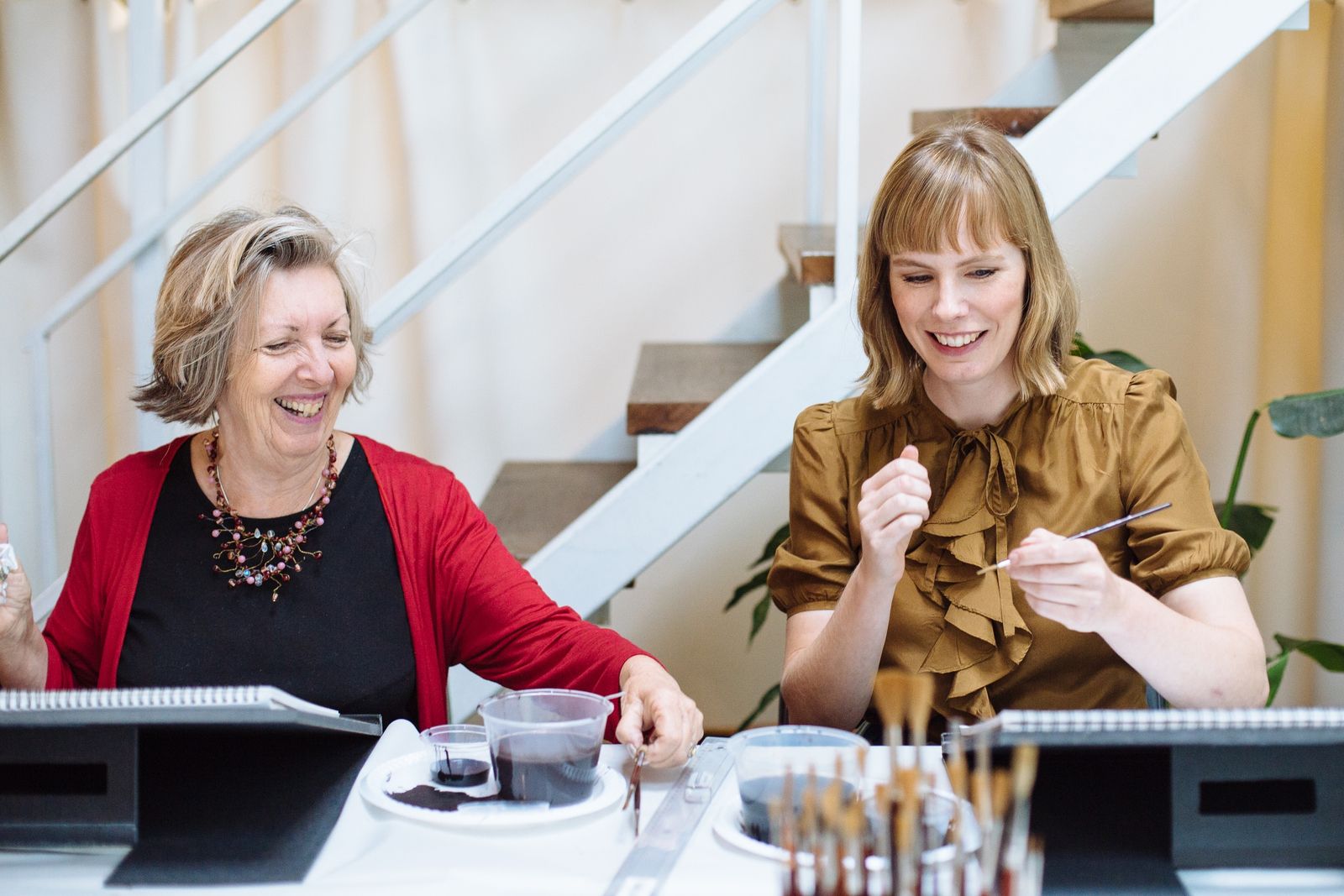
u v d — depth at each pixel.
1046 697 1.38
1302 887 0.90
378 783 1.08
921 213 1.30
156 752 1.13
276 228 1.35
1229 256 2.80
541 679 1.40
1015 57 2.74
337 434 1.50
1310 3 2.64
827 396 1.90
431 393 2.86
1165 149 2.78
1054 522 1.38
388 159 2.77
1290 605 2.83
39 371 2.03
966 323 1.33
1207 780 0.91
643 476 1.92
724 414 1.91
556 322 2.86
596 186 2.82
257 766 1.12
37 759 0.96
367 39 2.10
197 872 0.92
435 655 1.44
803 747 0.97
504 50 2.75
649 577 2.99
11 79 2.69
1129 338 2.85
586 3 2.74
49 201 1.87
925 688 0.82
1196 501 1.37
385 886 0.90
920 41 2.76
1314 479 2.78
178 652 1.36
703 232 2.83
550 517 2.29
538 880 0.91
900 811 0.80
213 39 2.70
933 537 1.40
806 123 2.73
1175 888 0.89
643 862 0.93
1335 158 2.61
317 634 1.38
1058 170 1.87
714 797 1.08
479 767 1.09
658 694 1.18
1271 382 2.80
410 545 1.44
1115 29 2.53
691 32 1.81
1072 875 0.90
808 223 2.72
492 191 2.79
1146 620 1.16
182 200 2.03
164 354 1.36
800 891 0.79
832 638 1.31
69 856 0.96
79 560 1.43
